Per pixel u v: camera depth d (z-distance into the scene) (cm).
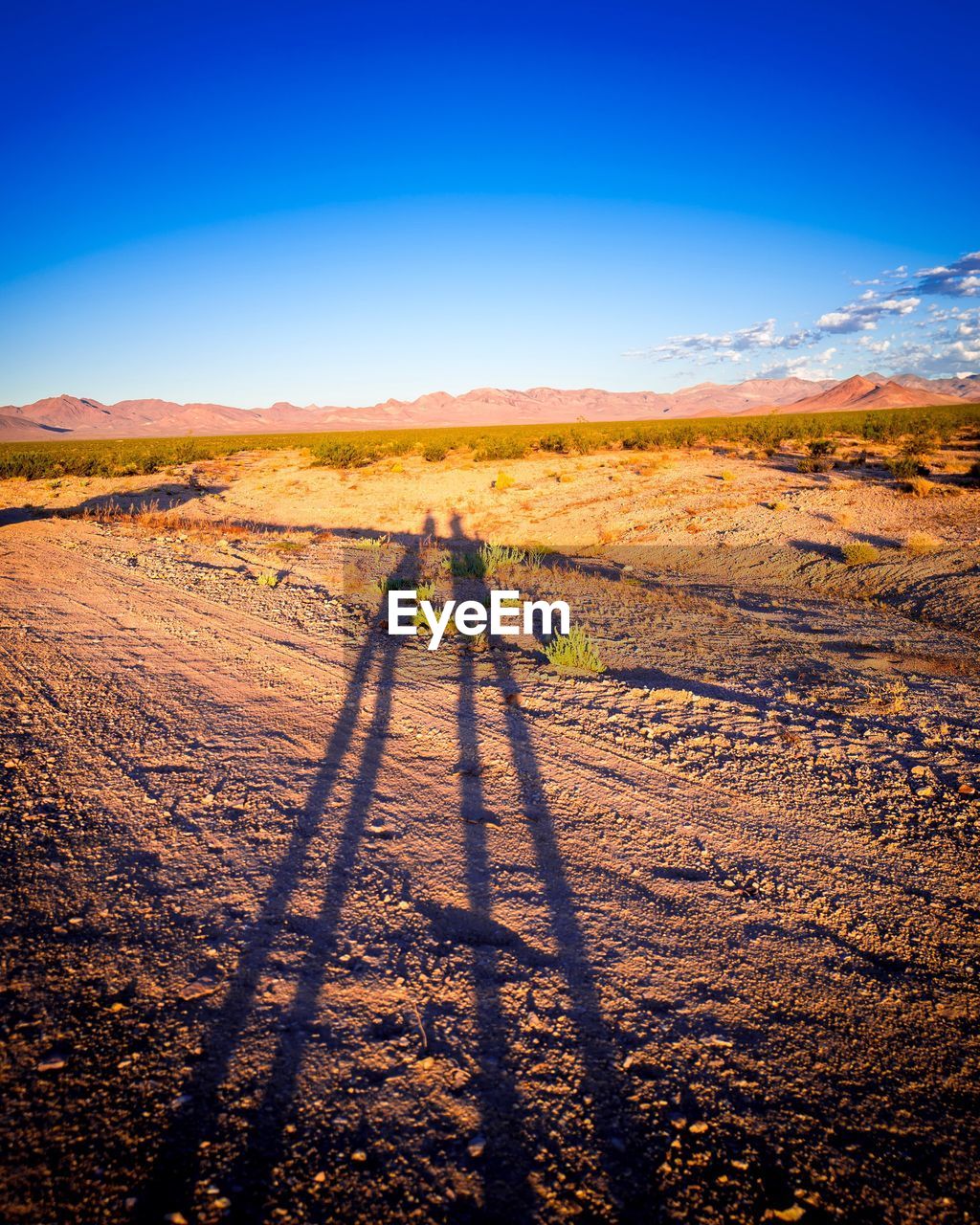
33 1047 275
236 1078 270
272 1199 225
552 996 328
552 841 463
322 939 355
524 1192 235
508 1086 278
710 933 380
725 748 617
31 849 410
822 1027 320
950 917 400
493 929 374
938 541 1677
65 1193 221
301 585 1295
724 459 3319
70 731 589
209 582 1255
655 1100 277
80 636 882
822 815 506
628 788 541
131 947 337
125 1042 282
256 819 468
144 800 482
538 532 2328
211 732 607
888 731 663
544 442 4241
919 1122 275
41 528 1877
